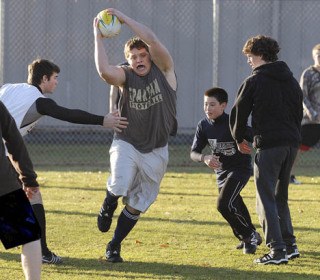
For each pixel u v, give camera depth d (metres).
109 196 18.47
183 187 32.81
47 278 17.39
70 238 22.12
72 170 38.03
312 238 22.39
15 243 14.41
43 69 18.62
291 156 19.05
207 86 46.00
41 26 44.97
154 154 18.61
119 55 45.06
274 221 18.89
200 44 45.78
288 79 18.89
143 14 45.28
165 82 18.20
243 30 45.50
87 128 47.00
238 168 20.14
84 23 45.31
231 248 21.03
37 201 18.55
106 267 18.58
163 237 22.39
